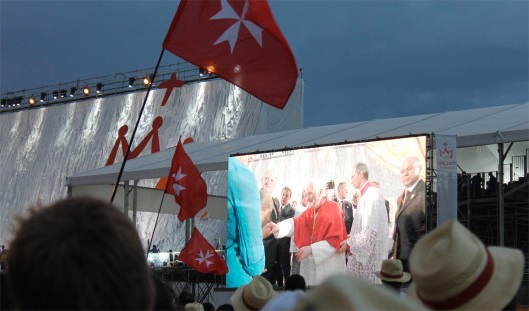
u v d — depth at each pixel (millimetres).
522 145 27656
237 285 22766
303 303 1415
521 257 2453
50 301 1612
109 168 27234
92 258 1619
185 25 7973
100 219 1656
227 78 7715
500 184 19766
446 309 2402
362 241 20391
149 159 27547
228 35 7730
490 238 25969
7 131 53156
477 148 28312
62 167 48656
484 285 2371
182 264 28594
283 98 7621
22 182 50844
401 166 19953
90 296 1613
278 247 22062
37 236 1623
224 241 38031
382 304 1441
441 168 17859
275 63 7648
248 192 22906
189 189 15867
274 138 26109
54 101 51031
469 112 22812
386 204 20125
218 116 41250
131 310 1657
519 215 25844
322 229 21219
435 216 21344
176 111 43250
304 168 21859
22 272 1616
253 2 7676
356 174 20797
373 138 22328
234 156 23328
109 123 46812
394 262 9328
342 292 1396
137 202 30062
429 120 22953
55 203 1706
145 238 40312
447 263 2369
